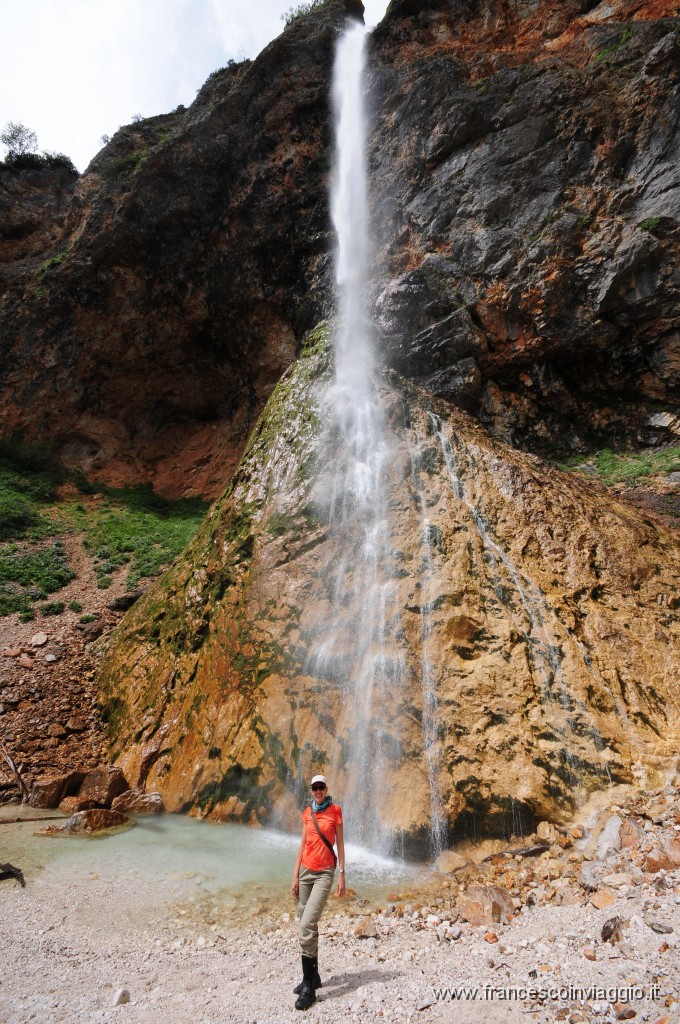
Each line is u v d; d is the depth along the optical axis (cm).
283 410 1422
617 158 1769
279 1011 440
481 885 604
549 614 991
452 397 1825
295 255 2361
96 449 2675
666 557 1127
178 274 2550
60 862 742
